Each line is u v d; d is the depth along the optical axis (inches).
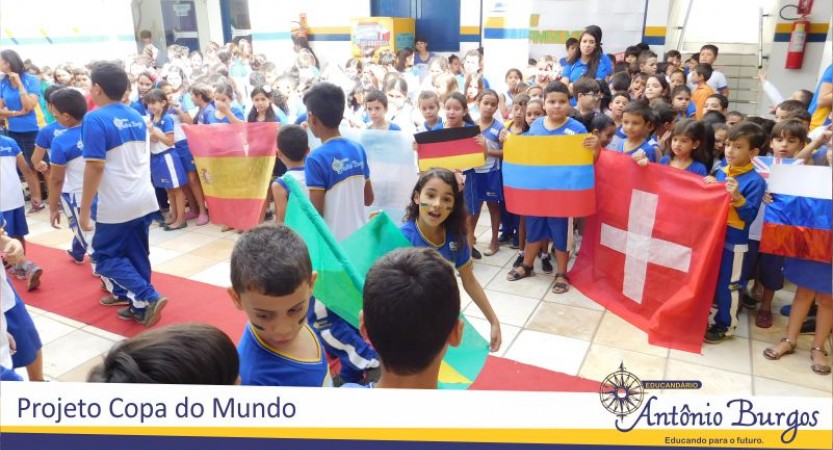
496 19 255.8
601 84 185.9
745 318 127.5
